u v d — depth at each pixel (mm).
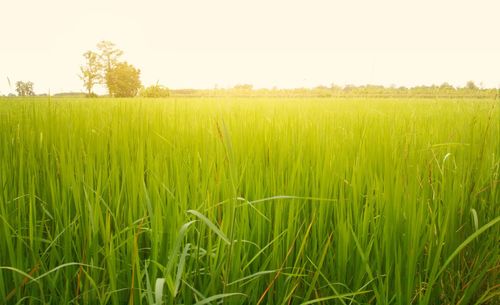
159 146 2891
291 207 1681
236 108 5949
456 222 1749
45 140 2814
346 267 1683
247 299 1600
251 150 2623
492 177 2285
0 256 1626
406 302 1440
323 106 7582
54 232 1959
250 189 2160
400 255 1469
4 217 1634
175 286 1177
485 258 1704
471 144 2516
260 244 1758
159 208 1589
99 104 7949
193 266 1621
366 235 1696
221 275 1527
